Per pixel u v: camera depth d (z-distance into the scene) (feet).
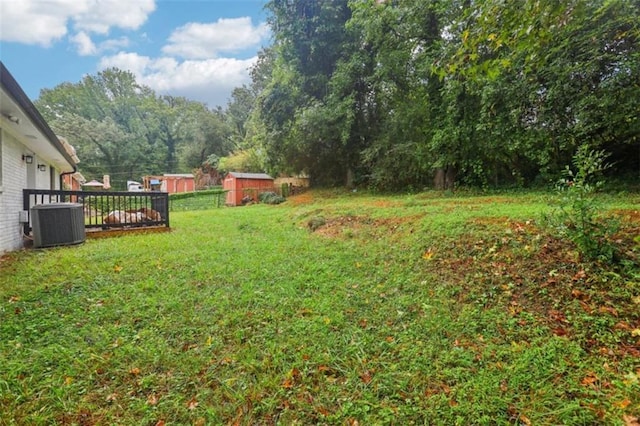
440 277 12.02
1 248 16.75
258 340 8.58
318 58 48.80
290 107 50.19
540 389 6.51
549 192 29.14
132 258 15.90
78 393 6.73
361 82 45.83
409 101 42.80
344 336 8.71
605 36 20.97
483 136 33.30
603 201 19.43
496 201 25.26
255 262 15.10
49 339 8.55
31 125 16.85
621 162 28.86
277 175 65.10
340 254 15.96
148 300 10.86
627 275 9.80
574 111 25.05
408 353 7.91
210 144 118.21
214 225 28.55
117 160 118.32
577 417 5.80
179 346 8.36
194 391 6.82
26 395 6.60
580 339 7.97
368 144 48.21
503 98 29.32
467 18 11.56
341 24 46.34
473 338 8.43
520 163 35.76
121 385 7.00
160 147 131.75
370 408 6.25
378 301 10.77
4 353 7.87
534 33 10.59
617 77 21.85
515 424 5.80
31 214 18.54
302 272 13.61
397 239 17.01
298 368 7.47
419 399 6.45
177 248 18.22
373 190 46.62
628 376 6.68
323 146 51.03
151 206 26.61
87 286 12.09
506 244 13.00
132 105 130.21
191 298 11.10
